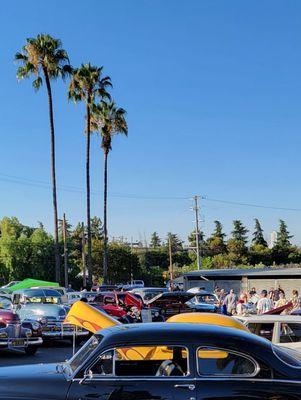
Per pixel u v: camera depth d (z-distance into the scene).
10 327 17.97
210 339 6.40
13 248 74.88
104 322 10.46
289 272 45.44
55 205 45.56
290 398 6.11
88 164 53.56
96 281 83.00
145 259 127.44
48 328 20.53
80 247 103.25
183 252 135.50
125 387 6.27
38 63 45.47
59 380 6.40
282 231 129.62
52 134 46.06
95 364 6.40
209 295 29.97
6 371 6.82
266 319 12.02
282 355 6.45
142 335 6.50
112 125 58.44
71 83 52.69
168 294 27.20
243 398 6.13
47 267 76.56
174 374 6.32
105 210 60.16
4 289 33.16
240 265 105.88
